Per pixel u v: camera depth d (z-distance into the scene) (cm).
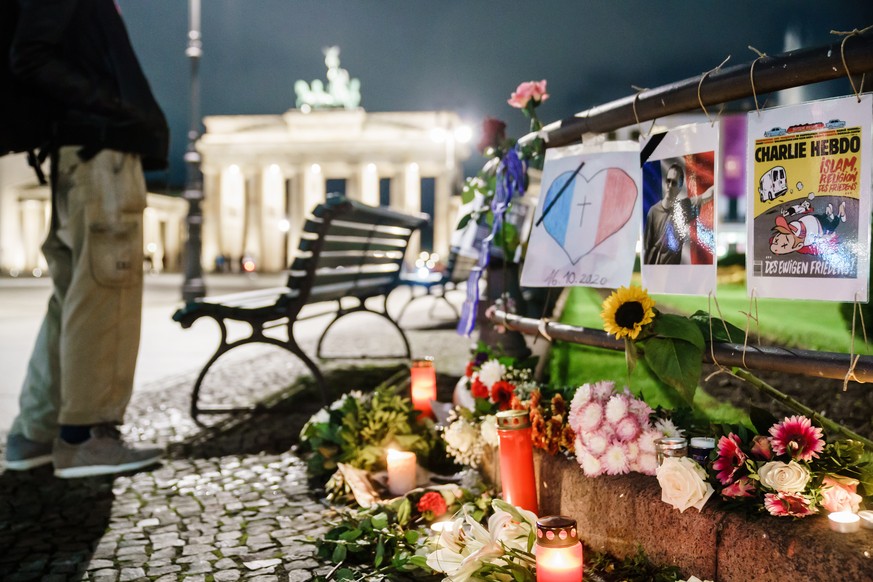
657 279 275
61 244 435
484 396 370
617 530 265
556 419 298
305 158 7869
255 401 614
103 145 417
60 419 413
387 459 377
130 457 426
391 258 877
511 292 490
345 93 8062
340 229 584
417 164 7644
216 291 2741
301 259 531
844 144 216
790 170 227
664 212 272
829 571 196
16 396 643
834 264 219
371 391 645
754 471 228
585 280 303
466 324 422
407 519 317
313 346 948
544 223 326
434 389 461
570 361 534
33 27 382
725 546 224
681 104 260
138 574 284
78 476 412
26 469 427
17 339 1038
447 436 369
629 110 281
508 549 244
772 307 682
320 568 286
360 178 7844
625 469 272
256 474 416
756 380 248
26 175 5853
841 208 217
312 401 611
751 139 236
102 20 421
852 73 213
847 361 218
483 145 425
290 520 342
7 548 313
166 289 2727
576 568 217
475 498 338
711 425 267
